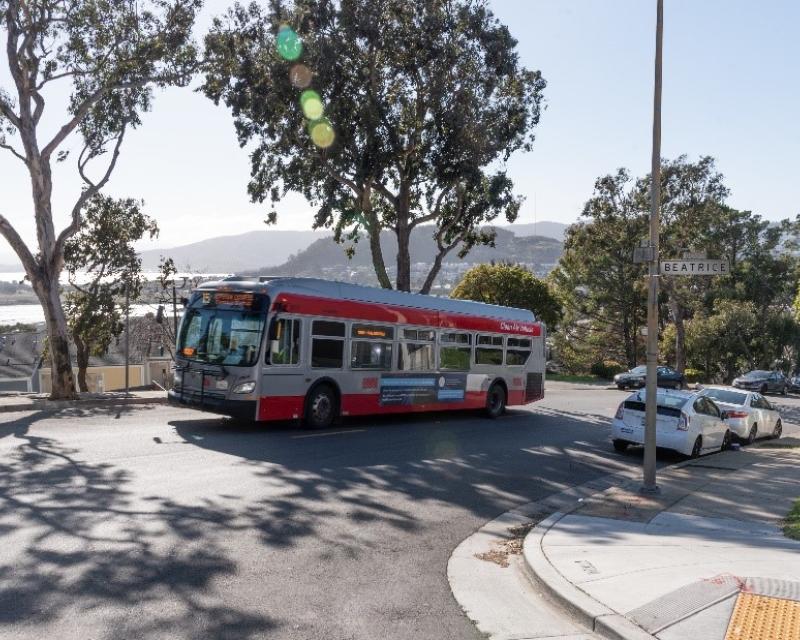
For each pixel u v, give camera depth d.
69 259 40.66
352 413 18.47
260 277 17.19
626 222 61.44
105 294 41.31
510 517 10.77
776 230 73.56
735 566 7.68
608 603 6.55
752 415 21.73
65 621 5.88
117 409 20.58
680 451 16.88
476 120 32.53
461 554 8.64
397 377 19.75
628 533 9.49
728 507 11.52
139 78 25.12
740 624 5.98
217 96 32.41
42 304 23.17
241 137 33.06
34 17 23.27
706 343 64.50
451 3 32.06
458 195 35.47
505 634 6.14
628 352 68.62
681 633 5.84
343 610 6.52
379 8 30.81
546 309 57.09
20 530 8.22
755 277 72.00
